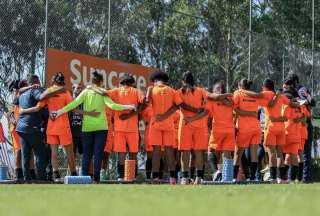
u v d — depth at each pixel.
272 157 29.06
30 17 32.47
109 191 15.10
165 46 39.12
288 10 67.94
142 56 37.22
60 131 25.47
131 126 27.05
